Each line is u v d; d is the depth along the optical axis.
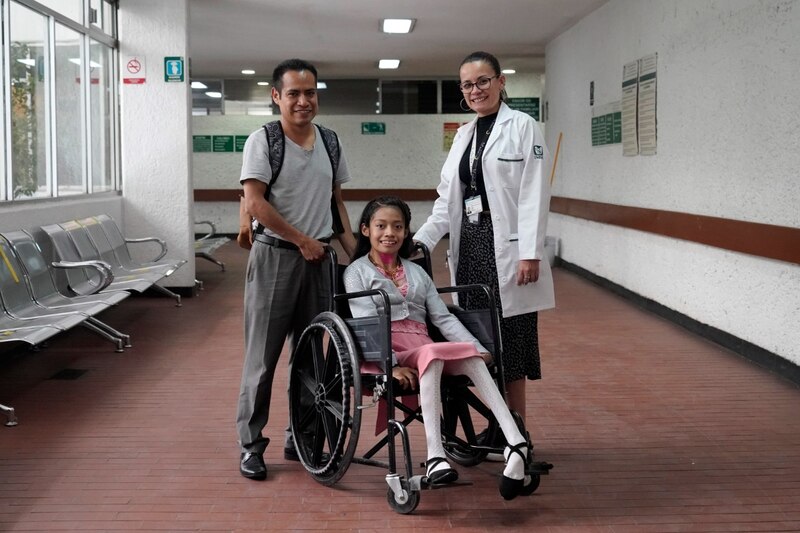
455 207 3.59
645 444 3.87
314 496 3.24
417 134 16.30
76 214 6.98
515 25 10.55
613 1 8.78
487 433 3.38
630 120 8.21
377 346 3.06
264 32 10.96
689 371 5.31
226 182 16.30
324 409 3.29
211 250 10.45
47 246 6.20
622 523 2.98
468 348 3.06
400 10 9.51
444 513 3.08
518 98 15.83
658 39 7.41
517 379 3.59
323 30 10.82
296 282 3.40
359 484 3.36
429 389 3.00
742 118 5.76
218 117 16.17
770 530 2.92
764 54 5.44
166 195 8.38
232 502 3.18
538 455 3.72
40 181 6.65
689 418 4.28
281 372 5.28
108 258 7.00
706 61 6.38
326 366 3.31
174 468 3.55
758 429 4.09
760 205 5.49
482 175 3.49
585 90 9.98
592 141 9.66
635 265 8.05
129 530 2.92
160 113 8.32
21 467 3.56
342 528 2.94
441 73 15.75
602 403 4.56
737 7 5.83
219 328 6.76
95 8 7.90
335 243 13.80
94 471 3.52
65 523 2.98
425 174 16.41
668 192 7.19
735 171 5.88
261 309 3.40
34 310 5.16
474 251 3.56
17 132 6.15
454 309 3.42
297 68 3.28
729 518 3.02
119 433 4.04
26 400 4.62
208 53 12.91
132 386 4.94
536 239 3.39
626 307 7.88
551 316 7.38
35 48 6.48
